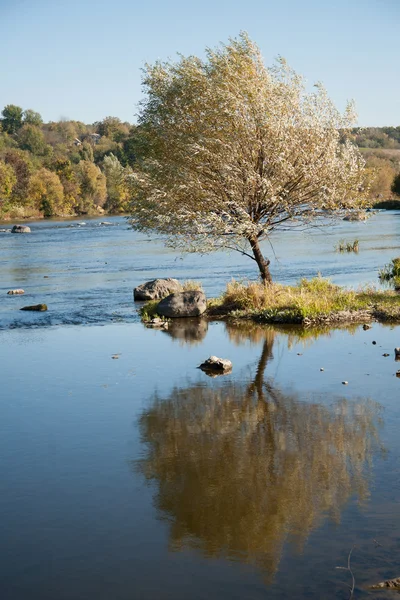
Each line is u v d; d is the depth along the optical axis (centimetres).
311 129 2134
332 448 920
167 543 674
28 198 12581
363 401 1127
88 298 2620
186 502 767
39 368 1456
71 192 13488
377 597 558
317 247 4634
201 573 617
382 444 926
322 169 2117
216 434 995
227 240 2148
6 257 4762
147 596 583
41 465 891
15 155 12938
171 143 2197
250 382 1280
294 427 1014
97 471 866
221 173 2092
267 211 2178
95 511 750
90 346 1691
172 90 2188
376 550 638
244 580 601
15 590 598
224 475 841
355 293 2209
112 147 18838
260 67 2169
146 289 2517
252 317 2012
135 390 1252
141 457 910
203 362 1448
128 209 2331
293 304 2002
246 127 2081
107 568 632
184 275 3266
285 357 1477
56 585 604
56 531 706
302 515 721
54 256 4738
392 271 2822
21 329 1977
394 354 1459
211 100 2112
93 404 1168
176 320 2066
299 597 568
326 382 1254
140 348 1642
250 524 708
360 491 775
